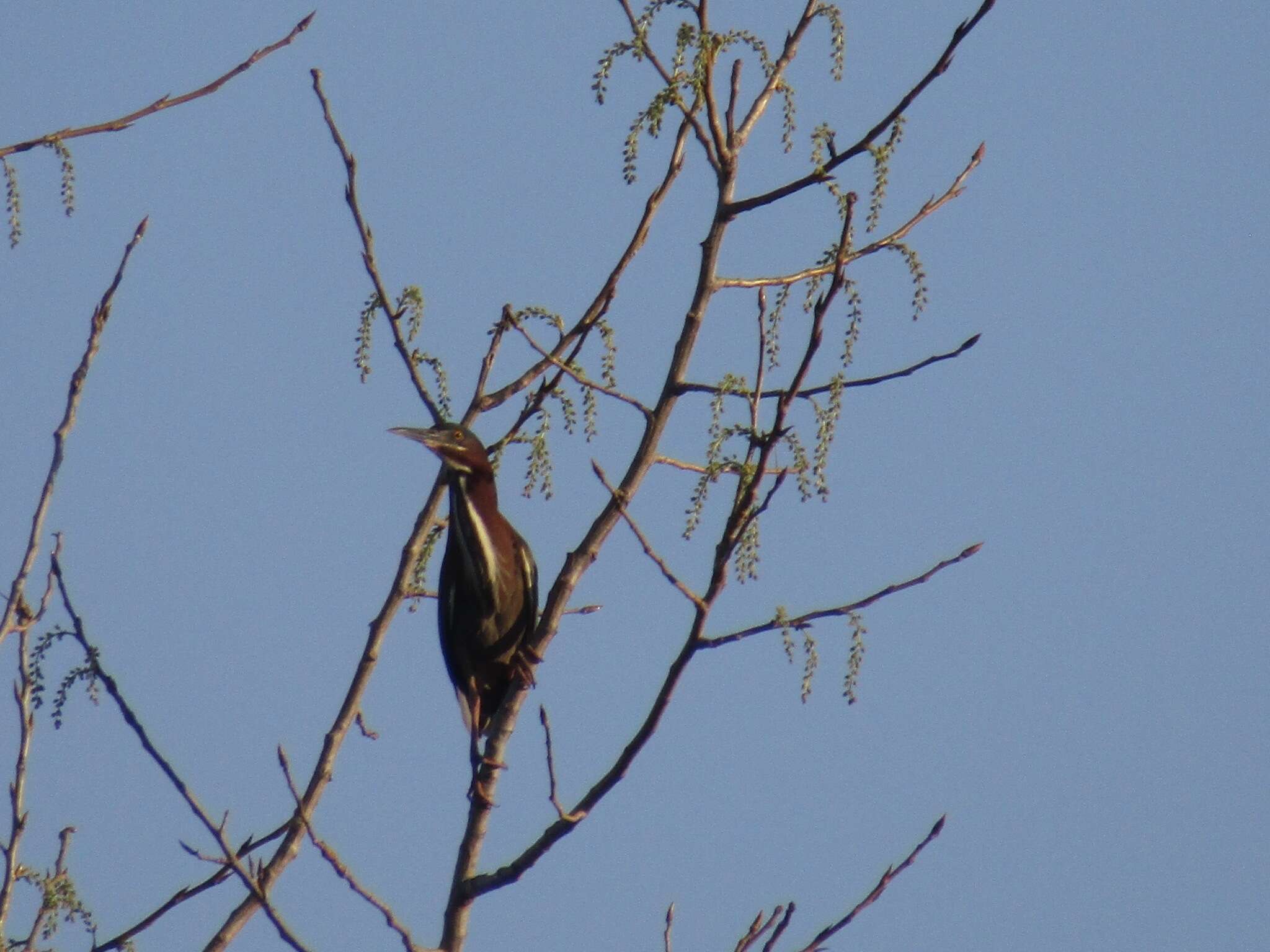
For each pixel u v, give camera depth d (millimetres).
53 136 10750
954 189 11617
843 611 9453
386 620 12094
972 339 10688
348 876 8883
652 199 12094
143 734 9148
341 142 11484
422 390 11578
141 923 10352
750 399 10023
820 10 11625
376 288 11531
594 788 9820
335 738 11438
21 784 9859
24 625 10023
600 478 9305
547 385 12078
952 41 10508
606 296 12055
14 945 9969
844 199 9766
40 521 10141
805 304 11023
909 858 9859
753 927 9680
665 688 9430
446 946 10367
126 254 10680
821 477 10469
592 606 11820
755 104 11578
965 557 9633
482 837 10875
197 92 11117
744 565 10016
